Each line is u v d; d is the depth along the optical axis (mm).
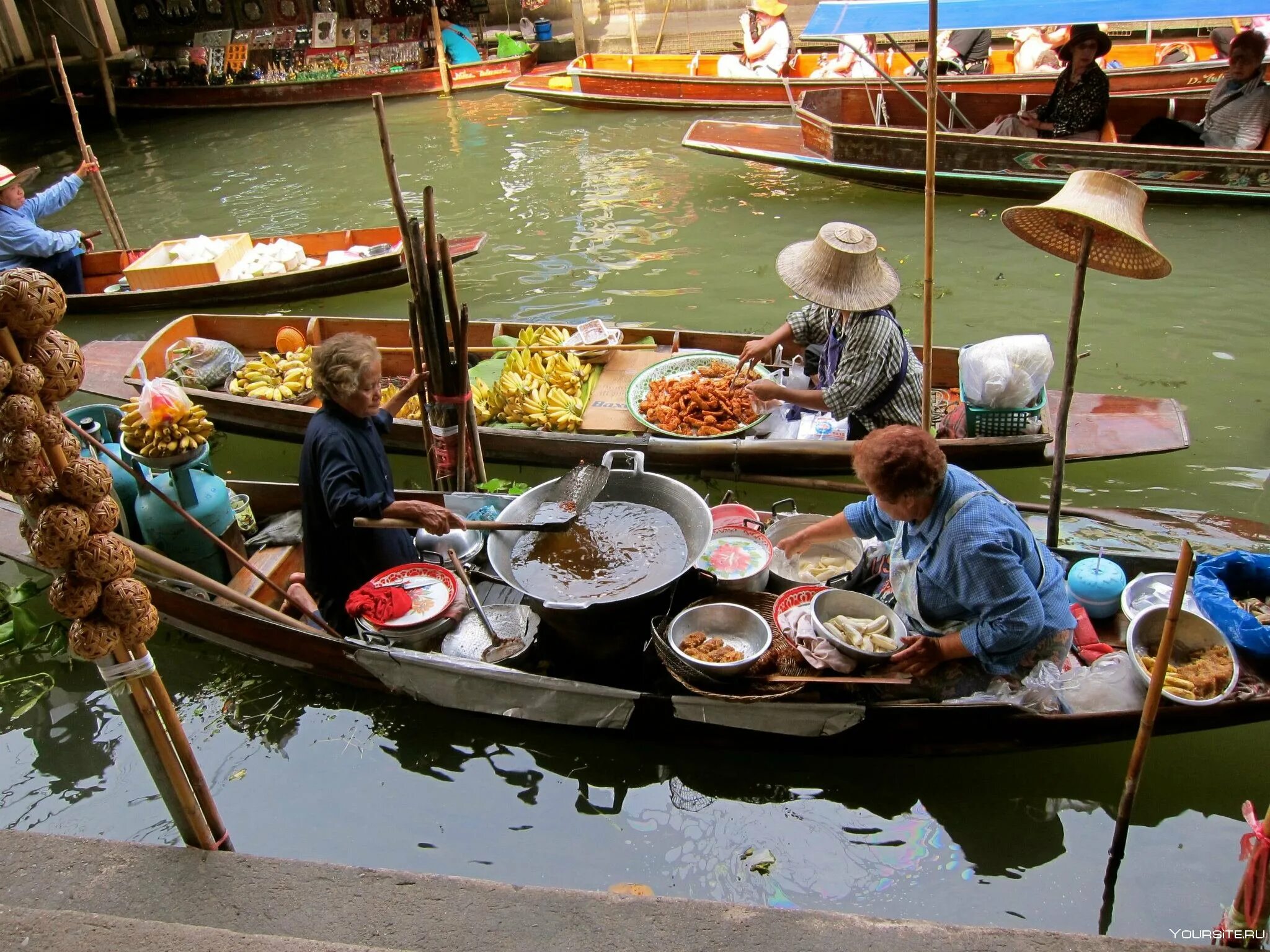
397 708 4148
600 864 3484
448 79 15977
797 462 5336
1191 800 3623
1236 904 2285
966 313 7629
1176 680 3314
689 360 6113
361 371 3754
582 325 6766
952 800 3703
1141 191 3420
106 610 2215
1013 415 5176
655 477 4117
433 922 2377
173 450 4238
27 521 2146
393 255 8227
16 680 4500
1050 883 3336
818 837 3566
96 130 15844
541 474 5781
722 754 3824
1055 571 3443
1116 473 5574
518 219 10297
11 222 8016
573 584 3734
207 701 4262
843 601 3676
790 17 17266
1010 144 9219
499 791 3809
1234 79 9062
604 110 14320
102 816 3773
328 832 3637
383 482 4035
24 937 2223
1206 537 4777
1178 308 7527
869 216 9773
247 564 3902
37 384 2031
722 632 3791
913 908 3271
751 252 9086
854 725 3500
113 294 8125
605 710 3674
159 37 18016
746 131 10906
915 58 13281
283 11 17406
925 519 3213
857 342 4832
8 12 17375
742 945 2289
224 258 8484
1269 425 5965
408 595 4094
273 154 13594
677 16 18625
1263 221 8938
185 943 2189
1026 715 3357
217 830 2691
